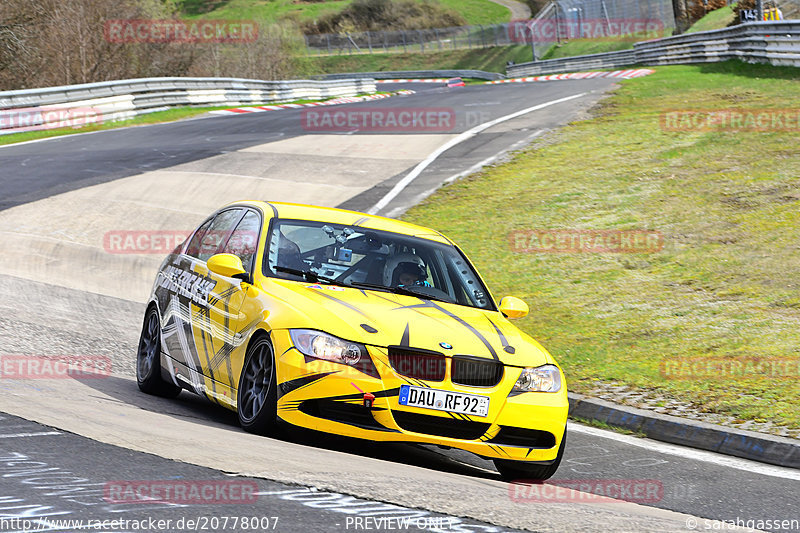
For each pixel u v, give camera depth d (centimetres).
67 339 1947
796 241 2847
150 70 10012
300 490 870
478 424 1173
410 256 1441
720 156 3931
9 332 1902
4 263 2789
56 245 3092
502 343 1245
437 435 1158
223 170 4438
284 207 1502
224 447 1033
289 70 14412
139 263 2981
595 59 12681
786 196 3281
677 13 14600
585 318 2408
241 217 1514
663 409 1758
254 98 9169
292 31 16900
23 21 8625
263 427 1184
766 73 6462
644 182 3694
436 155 4731
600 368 2033
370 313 1220
